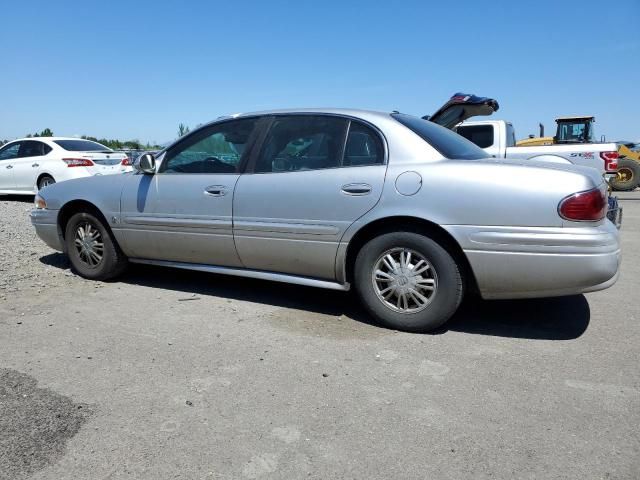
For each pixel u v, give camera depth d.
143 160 4.49
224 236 4.21
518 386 2.88
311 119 4.03
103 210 4.79
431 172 3.46
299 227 3.85
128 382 2.93
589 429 2.46
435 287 3.53
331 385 2.90
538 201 3.21
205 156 4.41
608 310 4.20
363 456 2.26
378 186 3.59
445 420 2.54
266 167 4.07
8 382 2.92
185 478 2.12
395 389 2.86
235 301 4.42
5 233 7.35
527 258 3.25
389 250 3.63
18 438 2.38
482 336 3.62
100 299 4.47
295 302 4.39
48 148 11.67
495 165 3.36
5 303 4.32
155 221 4.50
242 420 2.54
